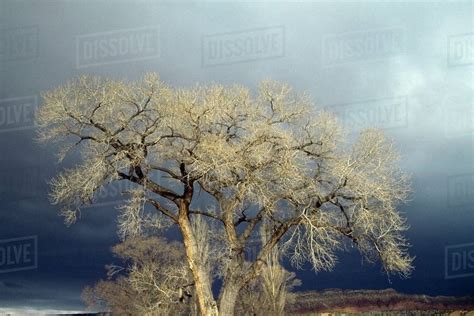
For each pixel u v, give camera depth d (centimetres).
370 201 3400
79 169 3400
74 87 3391
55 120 3375
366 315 8400
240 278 3431
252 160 3288
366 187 3300
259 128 3322
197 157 3266
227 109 3391
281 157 3309
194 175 3291
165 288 3572
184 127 3375
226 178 3297
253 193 3278
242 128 3472
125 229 3394
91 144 3422
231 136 3488
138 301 5422
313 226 3244
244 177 3325
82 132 3422
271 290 5197
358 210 3331
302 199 3391
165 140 3394
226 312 3375
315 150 3488
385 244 3472
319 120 3503
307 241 3266
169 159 3431
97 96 3372
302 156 3456
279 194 3394
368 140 3450
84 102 3378
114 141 3366
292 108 3512
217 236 3825
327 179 3447
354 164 3378
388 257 3444
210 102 3300
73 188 3400
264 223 3562
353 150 3472
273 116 3506
